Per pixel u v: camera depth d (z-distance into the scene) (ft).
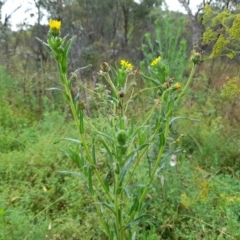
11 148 15.40
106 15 49.65
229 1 26.81
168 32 14.82
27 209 10.44
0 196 10.28
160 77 6.77
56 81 22.71
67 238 9.16
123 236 6.79
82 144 6.41
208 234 9.38
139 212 6.98
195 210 10.08
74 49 28.22
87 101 15.89
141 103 12.93
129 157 6.19
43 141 14.51
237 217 9.68
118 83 6.64
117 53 41.27
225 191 10.86
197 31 29.22
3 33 33.37
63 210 10.46
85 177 6.65
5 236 8.46
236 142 15.35
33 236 8.79
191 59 6.56
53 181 11.57
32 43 38.42
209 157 14.25
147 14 49.26
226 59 28.96
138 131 6.57
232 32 12.81
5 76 22.40
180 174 10.94
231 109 18.25
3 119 18.31
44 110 20.43
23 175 12.45
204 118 17.49
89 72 27.94
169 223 9.73
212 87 22.54
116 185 6.28
